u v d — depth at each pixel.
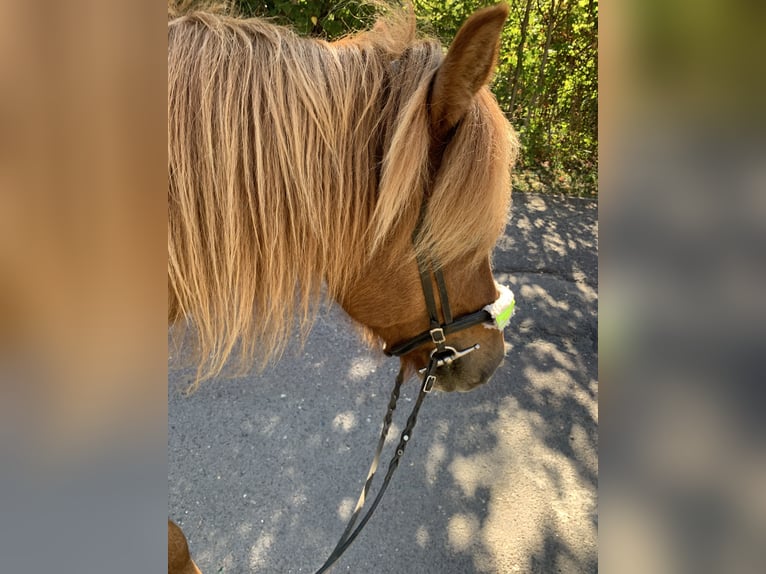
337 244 1.15
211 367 1.16
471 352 1.47
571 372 3.23
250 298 1.10
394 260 1.23
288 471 2.42
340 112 1.09
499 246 4.66
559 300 3.95
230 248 1.04
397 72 1.15
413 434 2.66
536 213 5.33
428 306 1.32
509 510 2.33
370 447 2.57
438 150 1.15
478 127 1.13
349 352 3.17
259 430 2.63
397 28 1.23
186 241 1.02
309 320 1.20
